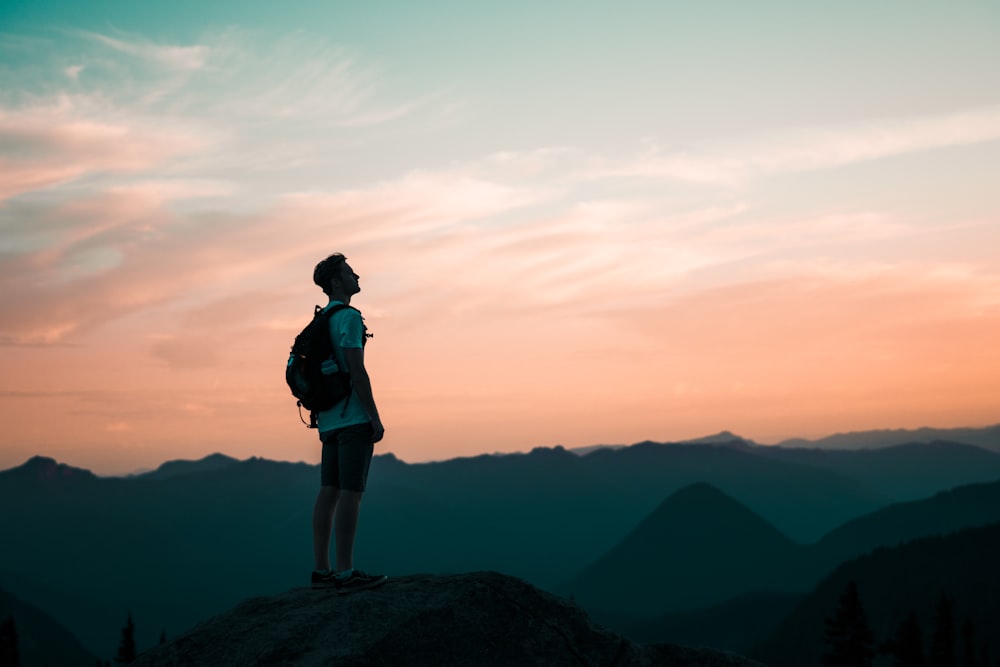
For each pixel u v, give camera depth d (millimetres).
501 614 7262
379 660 6602
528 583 7688
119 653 66250
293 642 6715
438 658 6801
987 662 86938
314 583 7895
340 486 7617
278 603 7543
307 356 7625
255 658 6578
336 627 6867
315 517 7934
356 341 7566
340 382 7574
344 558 7562
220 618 7473
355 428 7582
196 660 6863
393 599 7238
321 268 7883
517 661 6992
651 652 7656
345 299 7918
